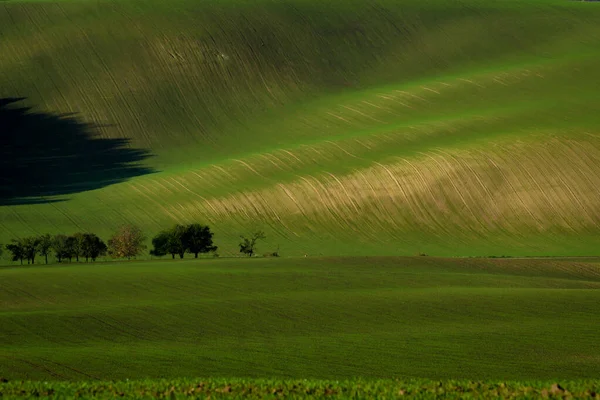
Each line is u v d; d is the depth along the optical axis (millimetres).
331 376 104250
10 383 73562
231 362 112188
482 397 65938
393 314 146875
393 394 66500
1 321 137500
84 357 113000
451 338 128625
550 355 117750
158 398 66312
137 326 136750
